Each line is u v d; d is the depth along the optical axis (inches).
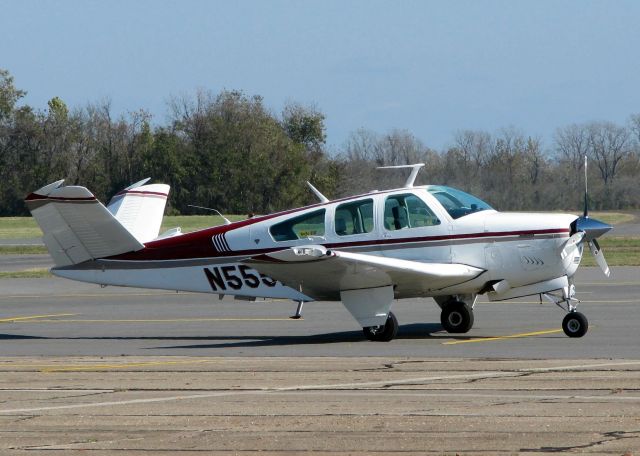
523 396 1035.9
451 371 1224.2
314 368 1279.5
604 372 1185.4
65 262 1764.3
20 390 1147.9
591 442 832.9
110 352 1529.3
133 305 2369.6
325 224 1652.3
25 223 7632.9
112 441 880.3
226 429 915.4
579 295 2345.0
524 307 2094.0
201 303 2370.8
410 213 1630.2
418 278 1556.3
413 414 958.4
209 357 1437.0
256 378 1201.4
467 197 1683.1
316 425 922.1
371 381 1157.1
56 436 902.4
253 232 1690.5
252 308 2224.4
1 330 1893.5
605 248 4298.7
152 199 1849.2
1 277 3294.8
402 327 1793.8
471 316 1667.1
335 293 1625.2
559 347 1454.2
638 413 936.9
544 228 1579.7
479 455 805.9
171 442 872.3
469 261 1605.6
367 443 851.4
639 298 2242.9
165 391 1120.2
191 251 1723.7
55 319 2091.5
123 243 1742.1
